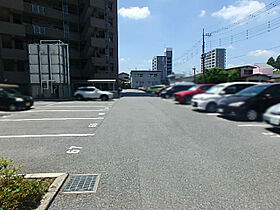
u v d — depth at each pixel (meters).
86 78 31.91
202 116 8.70
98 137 5.22
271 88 7.41
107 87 32.91
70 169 3.21
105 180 2.81
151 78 80.00
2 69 23.02
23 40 25.42
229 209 2.12
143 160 3.58
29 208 2.09
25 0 26.00
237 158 3.63
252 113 7.27
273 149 4.15
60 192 2.50
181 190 2.52
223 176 2.90
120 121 7.55
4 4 21.88
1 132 5.83
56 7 29.30
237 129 6.08
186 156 3.76
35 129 6.21
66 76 21.44
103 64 32.06
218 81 38.31
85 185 2.67
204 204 2.21
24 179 2.72
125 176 2.94
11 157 3.77
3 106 10.75
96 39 29.77
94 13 30.38
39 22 27.36
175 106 13.16
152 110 10.95
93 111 10.58
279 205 2.18
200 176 2.91
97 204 2.23
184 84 21.33
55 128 6.35
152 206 2.19
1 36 22.92
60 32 28.75
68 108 12.02
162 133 5.62
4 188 2.21
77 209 2.14
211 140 4.87
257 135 5.33
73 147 4.38
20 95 11.64
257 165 3.30
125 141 4.83
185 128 6.27
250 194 2.41
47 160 3.61
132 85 79.44
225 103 7.75
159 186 2.63
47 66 19.69
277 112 5.28
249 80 35.97
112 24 34.88
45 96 19.86
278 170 3.10
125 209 2.14
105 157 3.74
